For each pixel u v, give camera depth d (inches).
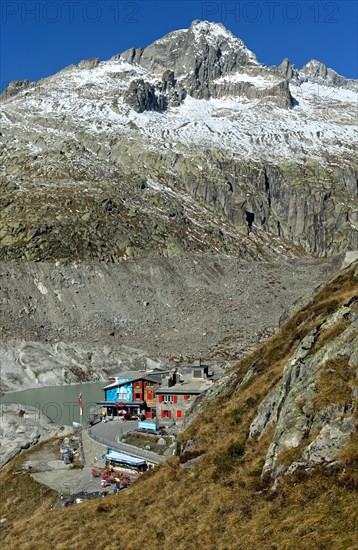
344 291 2199.8
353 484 1139.3
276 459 1350.9
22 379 6122.1
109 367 6678.2
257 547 1130.7
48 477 2674.7
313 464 1246.9
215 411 2057.1
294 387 1499.8
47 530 1807.3
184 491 1588.3
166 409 3164.4
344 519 1071.0
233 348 6988.2
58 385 6136.8
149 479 1851.6
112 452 2662.4
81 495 2287.2
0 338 6811.0
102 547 1497.3
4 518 2416.3
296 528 1114.1
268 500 1277.1
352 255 2807.6
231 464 1553.9
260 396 1861.5
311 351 1614.2
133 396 3634.4
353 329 1524.4
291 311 2719.0
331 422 1288.1
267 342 2338.8
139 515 1617.9
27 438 3713.1
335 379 1391.5
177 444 1999.3
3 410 4564.5
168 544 1349.7
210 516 1371.8
